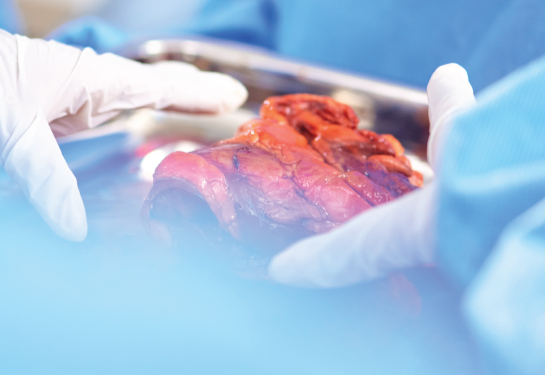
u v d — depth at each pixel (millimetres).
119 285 702
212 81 1172
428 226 542
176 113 1286
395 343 621
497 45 1392
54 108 981
